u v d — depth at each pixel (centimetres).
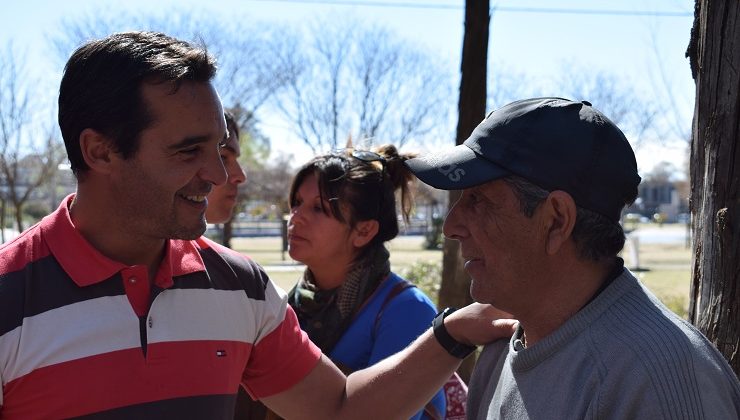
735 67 220
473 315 210
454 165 174
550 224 169
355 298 275
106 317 178
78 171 183
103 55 177
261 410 268
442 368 217
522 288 174
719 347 222
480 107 615
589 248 169
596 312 167
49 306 174
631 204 180
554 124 169
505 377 182
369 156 283
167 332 185
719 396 155
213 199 303
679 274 1980
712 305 225
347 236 280
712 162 225
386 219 284
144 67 174
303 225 281
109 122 174
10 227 2888
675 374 154
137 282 184
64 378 172
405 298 272
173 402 183
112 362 177
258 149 2888
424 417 263
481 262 179
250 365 216
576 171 166
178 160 179
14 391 170
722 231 221
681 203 7619
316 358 225
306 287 288
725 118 221
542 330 177
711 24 226
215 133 183
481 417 197
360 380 225
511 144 170
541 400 168
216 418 192
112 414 176
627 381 155
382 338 266
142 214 181
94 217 184
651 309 166
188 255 196
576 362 164
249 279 210
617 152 170
